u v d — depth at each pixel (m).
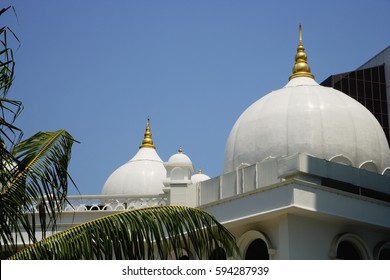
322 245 29.64
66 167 17.73
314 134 34.00
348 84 57.22
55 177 17.25
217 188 32.97
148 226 15.49
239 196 30.67
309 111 34.66
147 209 15.89
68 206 36.53
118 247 15.09
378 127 36.78
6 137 15.13
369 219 30.89
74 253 14.87
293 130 34.16
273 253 29.06
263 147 34.41
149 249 15.33
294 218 29.05
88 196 36.88
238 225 31.05
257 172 31.44
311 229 29.50
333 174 30.92
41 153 17.17
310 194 28.91
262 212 29.39
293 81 39.56
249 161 34.72
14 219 15.98
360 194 32.00
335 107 35.28
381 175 33.31
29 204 16.59
